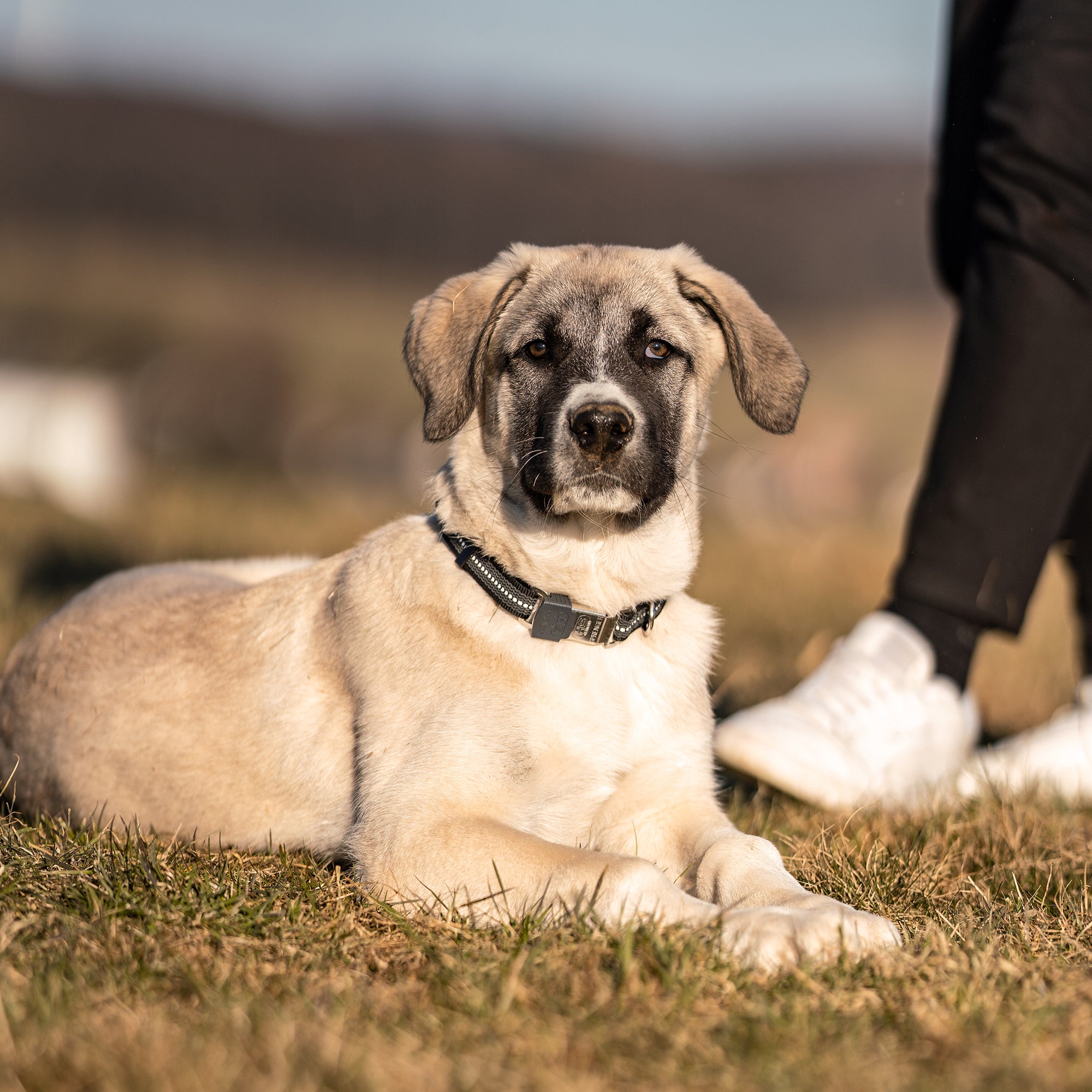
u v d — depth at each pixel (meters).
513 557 4.01
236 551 10.30
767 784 4.76
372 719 3.93
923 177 65.44
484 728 3.77
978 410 4.82
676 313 4.41
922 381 42.34
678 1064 2.49
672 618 4.21
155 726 4.41
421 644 3.95
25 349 24.66
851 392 38.56
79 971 2.83
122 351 24.45
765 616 8.88
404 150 70.88
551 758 3.85
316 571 4.51
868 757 4.88
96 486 14.91
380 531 4.36
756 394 4.41
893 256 65.31
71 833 3.99
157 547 10.28
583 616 3.94
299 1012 2.65
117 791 4.43
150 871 3.52
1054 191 4.68
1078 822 4.74
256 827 4.22
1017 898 3.72
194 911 3.26
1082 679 5.57
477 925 3.35
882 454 22.95
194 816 4.31
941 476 4.94
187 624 4.64
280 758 4.20
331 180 66.75
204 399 22.25
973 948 3.11
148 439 19.77
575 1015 2.68
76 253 52.69
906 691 4.98
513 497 4.07
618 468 3.97
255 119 68.94
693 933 3.13
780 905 3.33
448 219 67.19
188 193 62.91
